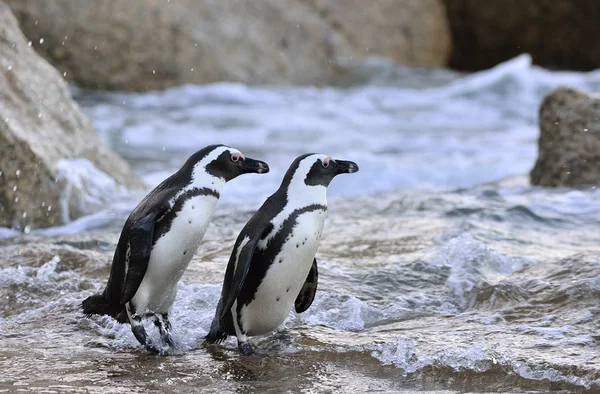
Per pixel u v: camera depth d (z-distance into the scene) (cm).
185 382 1452
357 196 3328
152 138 5003
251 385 1443
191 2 6438
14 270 2073
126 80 6097
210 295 1873
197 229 1559
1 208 2756
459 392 1425
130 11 6072
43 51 5875
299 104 6172
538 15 7950
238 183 3850
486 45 8212
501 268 2155
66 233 2711
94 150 3222
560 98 3356
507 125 5641
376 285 2012
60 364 1540
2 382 1434
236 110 5872
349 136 5188
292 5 7162
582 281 1906
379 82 7075
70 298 1931
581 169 3294
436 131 5384
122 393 1389
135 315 1587
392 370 1525
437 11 8069
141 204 1568
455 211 2845
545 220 2778
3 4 3209
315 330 1725
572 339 1620
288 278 1559
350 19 7444
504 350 1550
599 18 7819
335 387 1441
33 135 2905
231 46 6562
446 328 1723
